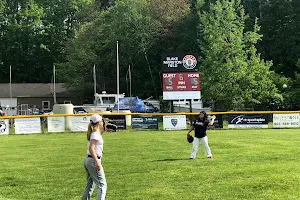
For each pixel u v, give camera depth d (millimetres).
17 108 63312
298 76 53781
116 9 63812
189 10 65688
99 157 8938
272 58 62969
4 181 13305
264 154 17625
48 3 80562
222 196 10453
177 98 39938
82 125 35125
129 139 26391
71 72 65375
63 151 20688
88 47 64875
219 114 35562
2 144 24812
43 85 73250
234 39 51000
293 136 26578
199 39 58500
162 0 65562
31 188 12258
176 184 12023
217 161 15984
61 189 12016
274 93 49719
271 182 11711
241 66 49719
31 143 25219
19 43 78812
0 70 80312
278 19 64188
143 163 15992
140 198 10586
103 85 65000
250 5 68438
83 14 73750
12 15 79125
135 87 65625
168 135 29328
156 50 64812
